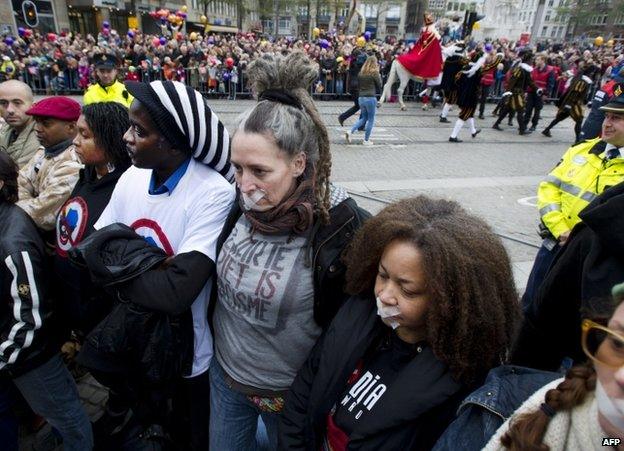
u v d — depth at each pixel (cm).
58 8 2800
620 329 63
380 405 107
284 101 121
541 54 1423
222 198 147
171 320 145
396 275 102
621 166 233
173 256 146
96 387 264
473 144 912
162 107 134
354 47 1482
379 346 117
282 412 135
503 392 90
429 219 104
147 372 145
